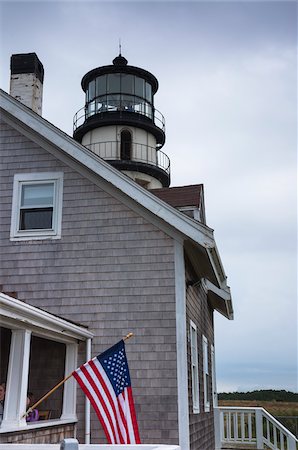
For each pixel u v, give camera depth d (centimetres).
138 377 971
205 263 1107
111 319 1014
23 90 1308
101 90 2477
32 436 793
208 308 1555
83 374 776
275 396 4459
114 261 1045
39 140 1134
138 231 1052
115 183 1059
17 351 786
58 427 882
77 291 1041
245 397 4491
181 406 945
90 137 2470
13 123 1152
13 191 1115
